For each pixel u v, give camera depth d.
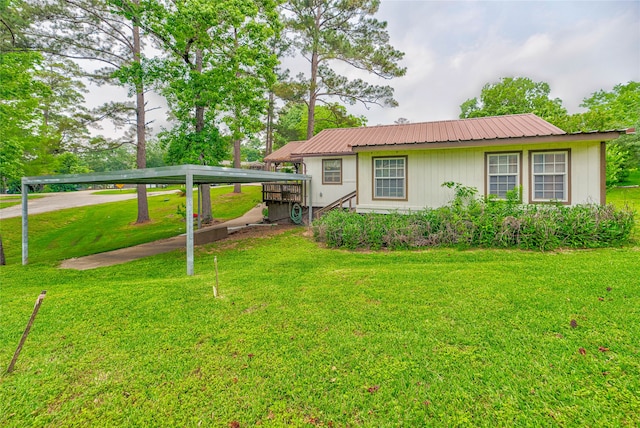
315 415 2.52
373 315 4.21
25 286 6.77
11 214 18.56
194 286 5.77
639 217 11.02
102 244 13.22
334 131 16.80
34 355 3.50
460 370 2.98
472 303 4.45
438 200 10.66
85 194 30.44
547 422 2.35
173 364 3.24
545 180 9.44
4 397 2.81
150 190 34.38
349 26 20.88
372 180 11.55
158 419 2.52
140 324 4.20
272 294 5.16
